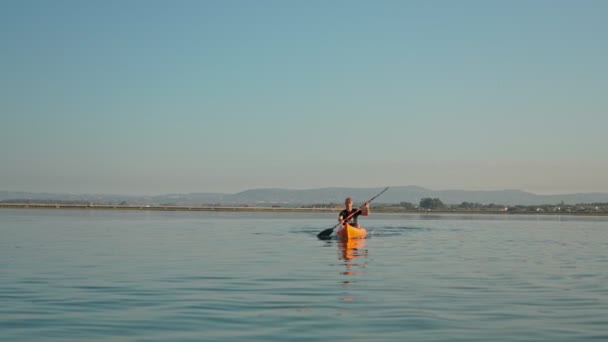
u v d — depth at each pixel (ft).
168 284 41.55
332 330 27.94
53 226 123.95
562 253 68.44
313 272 48.39
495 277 46.09
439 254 65.36
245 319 30.22
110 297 36.32
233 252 66.13
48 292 38.04
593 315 31.40
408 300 35.53
